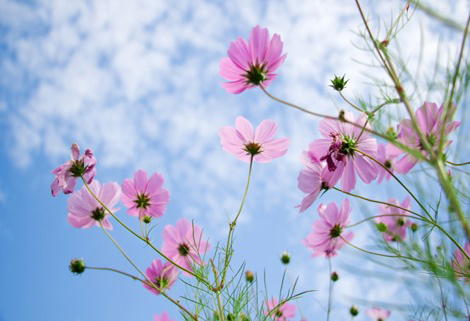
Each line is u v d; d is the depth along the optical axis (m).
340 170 0.71
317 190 0.72
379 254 0.71
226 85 0.70
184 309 0.73
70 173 0.82
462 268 0.64
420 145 0.60
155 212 0.84
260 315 0.79
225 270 0.75
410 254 0.70
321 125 0.73
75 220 0.83
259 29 0.69
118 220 0.73
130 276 0.73
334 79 0.67
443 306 0.65
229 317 0.77
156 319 0.88
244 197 0.74
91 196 0.83
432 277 0.66
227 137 0.79
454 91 0.55
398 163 0.64
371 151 0.71
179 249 0.83
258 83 0.69
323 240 0.85
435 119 0.59
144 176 0.85
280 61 0.68
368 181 0.71
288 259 0.96
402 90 0.56
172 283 0.82
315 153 0.73
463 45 0.53
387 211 0.81
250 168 0.76
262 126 0.78
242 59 0.69
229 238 0.74
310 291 0.79
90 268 0.75
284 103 0.58
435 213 0.62
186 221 0.83
